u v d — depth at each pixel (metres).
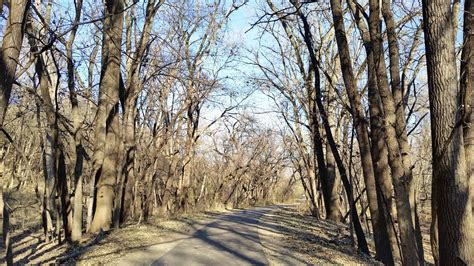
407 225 8.46
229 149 40.50
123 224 16.67
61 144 13.95
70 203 13.99
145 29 16.58
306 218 26.52
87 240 12.64
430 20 6.37
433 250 7.00
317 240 15.45
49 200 14.35
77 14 12.12
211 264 9.98
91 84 16.81
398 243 9.98
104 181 14.61
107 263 9.42
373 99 10.53
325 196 26.11
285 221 23.16
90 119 19.45
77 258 9.95
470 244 5.86
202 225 18.78
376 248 11.67
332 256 12.14
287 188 69.62
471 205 6.26
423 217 29.77
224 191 40.75
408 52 12.29
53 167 14.38
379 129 10.38
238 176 41.16
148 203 20.50
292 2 13.72
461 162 6.04
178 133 23.72
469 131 6.64
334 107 19.75
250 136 43.72
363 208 19.23
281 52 25.78
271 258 11.23
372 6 9.47
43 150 14.80
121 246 11.41
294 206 52.81
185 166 26.20
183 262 10.03
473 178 6.50
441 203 6.14
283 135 37.88
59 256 10.32
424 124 21.34
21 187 29.44
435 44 6.31
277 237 15.59
